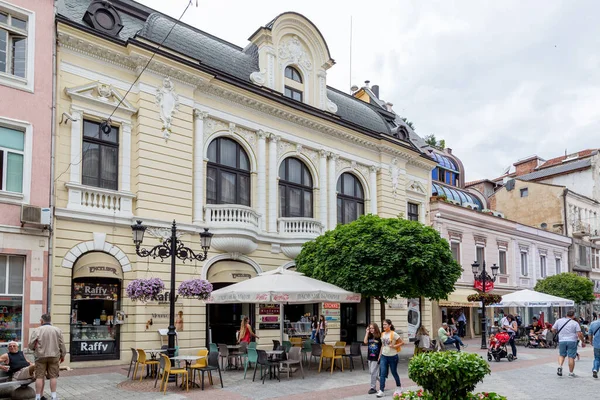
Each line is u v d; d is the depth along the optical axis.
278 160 24.62
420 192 32.16
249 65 24.62
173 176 20.12
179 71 20.55
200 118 21.52
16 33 16.61
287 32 25.78
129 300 18.53
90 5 19.27
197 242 20.58
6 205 15.66
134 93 19.75
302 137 25.59
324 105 27.09
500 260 37.53
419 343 17.62
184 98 20.89
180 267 19.92
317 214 25.91
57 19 17.67
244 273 21.78
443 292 19.11
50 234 16.55
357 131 27.78
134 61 19.53
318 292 16.53
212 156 22.45
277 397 12.31
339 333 25.98
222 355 16.61
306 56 26.73
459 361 7.82
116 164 19.27
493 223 36.72
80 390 13.10
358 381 14.74
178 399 12.05
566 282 34.81
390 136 29.77
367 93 37.34
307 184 26.14
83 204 17.95
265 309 23.14
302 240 23.97
